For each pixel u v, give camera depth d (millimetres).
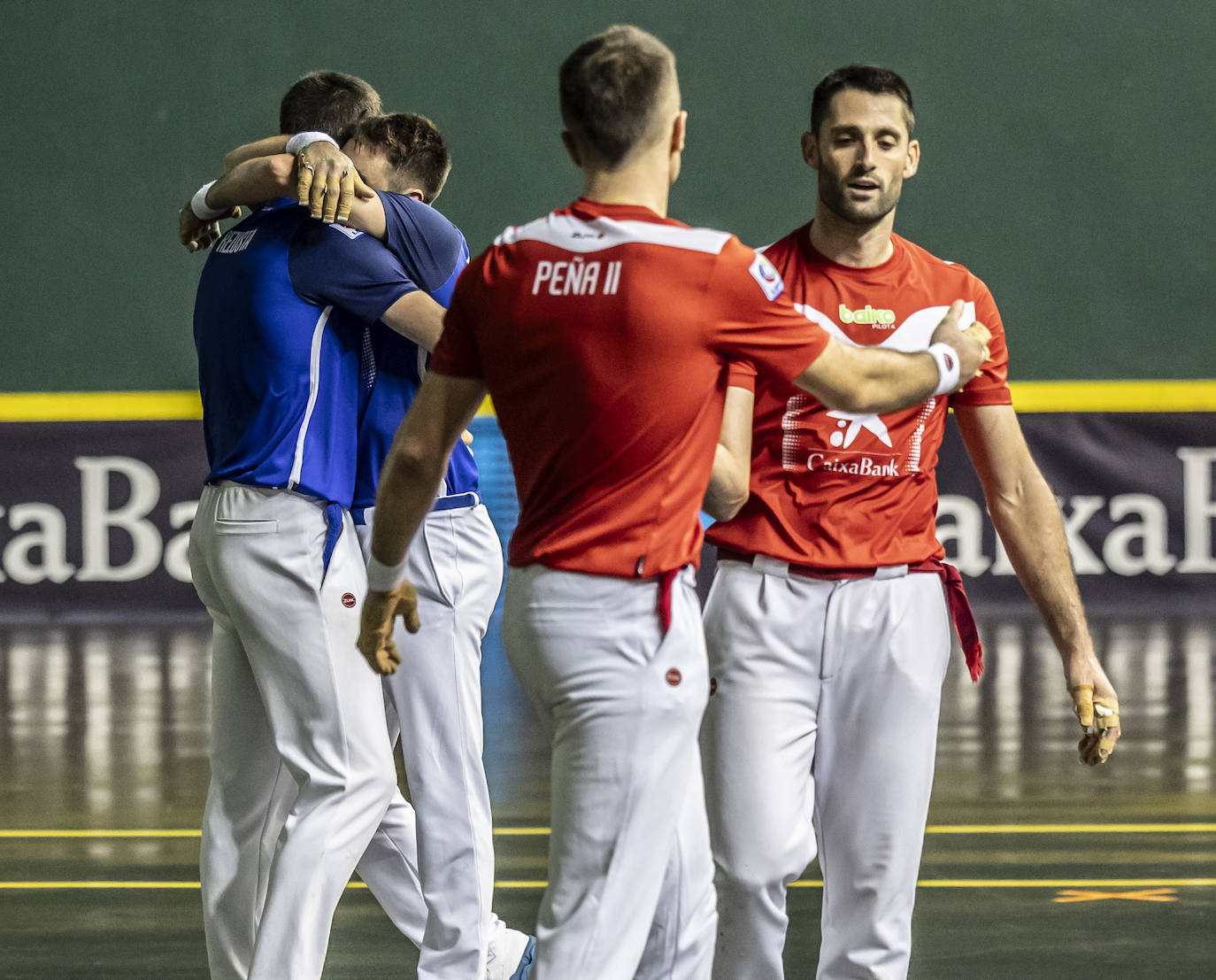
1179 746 27047
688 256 9219
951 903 18031
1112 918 17359
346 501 12492
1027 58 50344
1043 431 44625
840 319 11680
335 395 12453
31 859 20281
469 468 13820
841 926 11836
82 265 49594
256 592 12172
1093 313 50531
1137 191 50344
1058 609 12016
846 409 9766
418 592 13477
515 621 9617
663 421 9250
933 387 10062
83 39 49594
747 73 50625
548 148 50812
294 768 12242
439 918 13461
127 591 44219
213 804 12938
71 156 49594
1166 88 50250
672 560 9367
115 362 49781
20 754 26750
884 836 11578
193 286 49750
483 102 50594
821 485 11469
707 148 50781
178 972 15586
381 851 14141
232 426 12414
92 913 17797
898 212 50719
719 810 11422
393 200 12766
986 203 50562
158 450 44281
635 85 9312
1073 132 50375
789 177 50812
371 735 12383
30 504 44125
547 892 9586
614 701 9281
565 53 50594
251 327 12297
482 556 13820
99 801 23484
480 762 13781
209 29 49875
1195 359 50469
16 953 16266
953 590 12211
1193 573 44562
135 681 33969
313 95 13875
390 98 50531
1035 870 19516
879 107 11336
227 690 12867
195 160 49844
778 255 11906
